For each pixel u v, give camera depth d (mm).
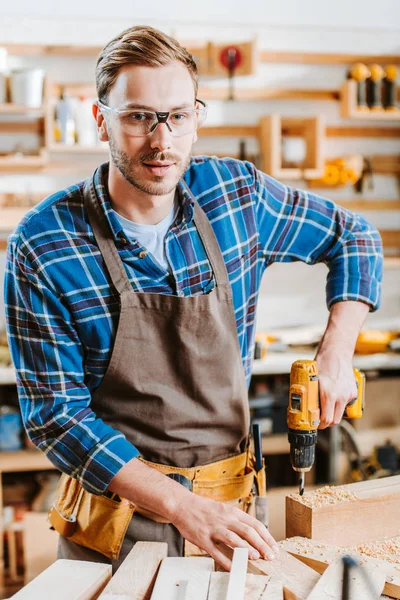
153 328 1407
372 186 3602
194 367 1437
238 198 1543
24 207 3375
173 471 1462
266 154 3363
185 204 1456
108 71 1263
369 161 3566
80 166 3416
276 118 3246
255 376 3246
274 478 3270
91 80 3357
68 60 3332
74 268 1366
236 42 3291
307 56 3479
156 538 1430
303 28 3506
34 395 1372
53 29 3326
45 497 2979
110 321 1393
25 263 1351
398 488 1316
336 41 3545
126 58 1227
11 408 2977
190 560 1095
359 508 1263
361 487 1319
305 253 1664
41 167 3391
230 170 1563
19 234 1376
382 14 3551
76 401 1382
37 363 1368
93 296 1376
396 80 3580
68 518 1492
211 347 1445
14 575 2906
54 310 1356
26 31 3312
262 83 3506
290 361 3035
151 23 3391
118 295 1387
